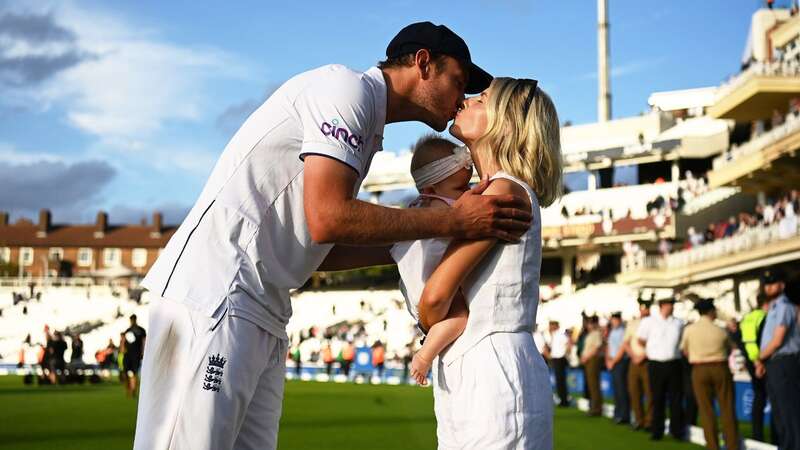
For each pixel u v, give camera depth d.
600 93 64.38
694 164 60.16
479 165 3.62
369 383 36.75
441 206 3.52
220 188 3.43
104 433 13.27
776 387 9.94
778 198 39.62
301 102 3.38
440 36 3.51
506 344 3.36
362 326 53.25
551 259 63.66
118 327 59.47
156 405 3.38
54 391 27.50
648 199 59.09
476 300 3.39
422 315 3.43
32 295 65.81
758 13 44.66
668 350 12.84
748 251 34.38
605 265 58.91
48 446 11.41
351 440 12.73
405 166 69.88
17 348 60.06
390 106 3.54
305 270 3.56
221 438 3.34
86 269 100.81
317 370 44.34
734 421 11.17
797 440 9.79
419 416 17.62
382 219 3.22
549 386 3.47
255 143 3.40
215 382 3.31
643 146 59.28
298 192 3.43
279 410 3.74
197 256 3.40
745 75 36.94
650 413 13.88
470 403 3.35
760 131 41.38
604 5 64.44
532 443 3.33
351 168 3.30
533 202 3.44
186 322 3.35
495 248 3.40
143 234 102.62
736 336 16.59
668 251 49.94
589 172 63.34
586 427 15.05
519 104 3.52
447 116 3.64
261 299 3.43
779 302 9.98
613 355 16.36
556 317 49.47
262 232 3.41
